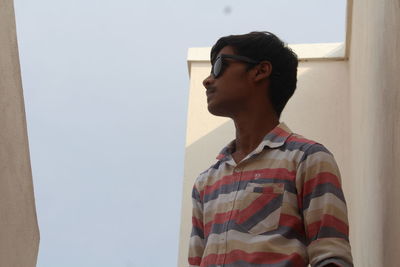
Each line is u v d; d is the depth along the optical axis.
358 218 4.10
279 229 2.10
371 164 3.18
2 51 2.28
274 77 2.46
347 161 5.17
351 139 5.02
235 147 2.45
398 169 2.20
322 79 5.54
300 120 5.39
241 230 2.13
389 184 2.44
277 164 2.21
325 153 2.18
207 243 2.21
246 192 2.19
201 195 2.39
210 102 2.45
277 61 2.48
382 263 2.65
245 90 2.43
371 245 3.12
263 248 2.06
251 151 2.37
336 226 2.04
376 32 2.98
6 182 2.24
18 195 2.36
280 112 2.47
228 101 2.42
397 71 2.24
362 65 3.96
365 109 3.64
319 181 2.12
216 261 2.13
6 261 2.23
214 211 2.27
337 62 5.59
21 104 2.46
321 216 2.06
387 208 2.48
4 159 2.23
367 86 3.52
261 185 2.18
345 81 5.50
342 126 5.33
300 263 2.03
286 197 2.14
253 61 2.45
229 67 2.46
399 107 2.20
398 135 2.22
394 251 2.26
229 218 2.18
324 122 5.36
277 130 2.31
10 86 2.34
